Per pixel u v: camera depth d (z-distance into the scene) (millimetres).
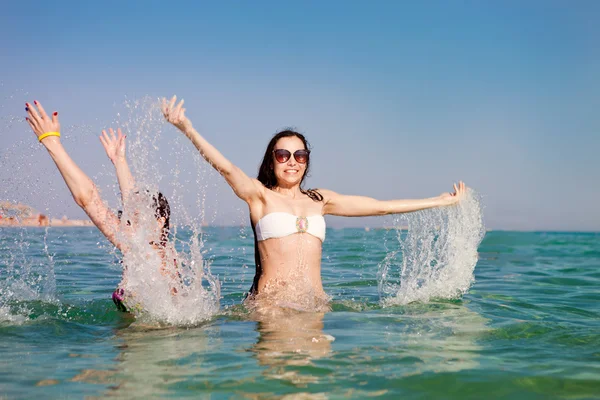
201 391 2113
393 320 3490
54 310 3758
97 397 2049
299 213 4160
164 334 3092
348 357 2578
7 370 2385
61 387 2160
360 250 9156
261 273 4102
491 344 2887
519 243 15336
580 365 2494
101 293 4656
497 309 4004
